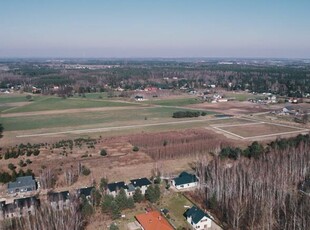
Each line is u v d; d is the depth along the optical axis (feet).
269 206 258.78
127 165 384.68
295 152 370.73
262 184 285.64
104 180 322.14
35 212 259.80
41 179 326.03
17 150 421.59
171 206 284.41
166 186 324.39
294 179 324.19
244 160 370.94
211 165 360.89
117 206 263.29
